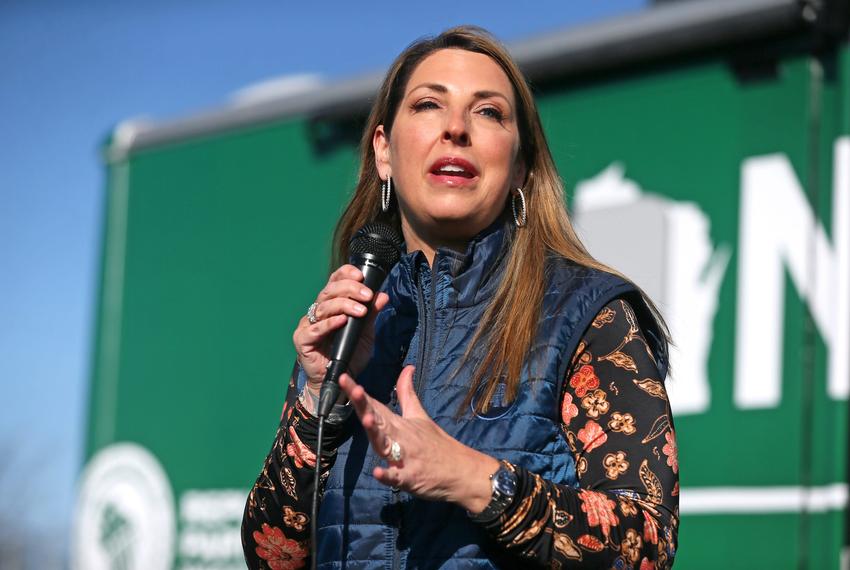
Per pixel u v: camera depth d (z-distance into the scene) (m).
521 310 5.06
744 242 10.20
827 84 10.10
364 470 5.04
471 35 5.75
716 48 10.62
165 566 13.72
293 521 5.19
